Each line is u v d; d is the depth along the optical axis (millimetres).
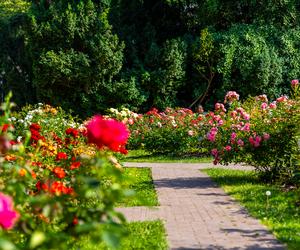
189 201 10000
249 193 10742
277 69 31344
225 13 33906
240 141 12445
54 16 31859
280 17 33156
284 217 8359
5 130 4445
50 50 31016
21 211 3332
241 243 6746
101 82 30984
